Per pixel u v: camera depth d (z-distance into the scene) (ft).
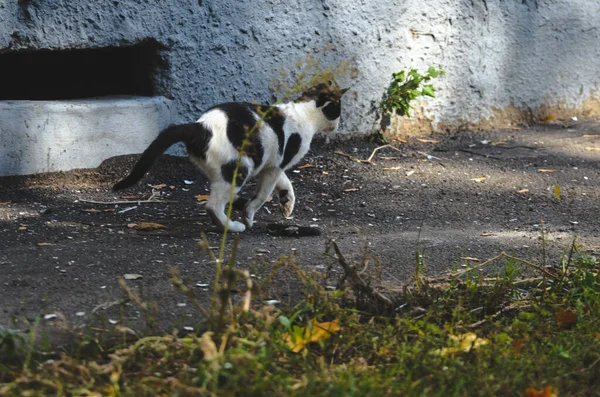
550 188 26.45
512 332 14.16
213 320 13.04
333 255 18.79
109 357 12.94
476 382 12.08
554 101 35.45
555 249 20.10
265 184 21.24
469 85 33.04
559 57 35.09
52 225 21.01
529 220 23.09
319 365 12.39
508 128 34.14
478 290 16.19
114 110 25.32
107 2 25.07
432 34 31.65
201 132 19.63
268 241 20.18
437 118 32.60
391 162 28.84
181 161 26.66
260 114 20.31
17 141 23.81
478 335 14.21
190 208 23.41
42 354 12.75
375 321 14.71
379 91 30.83
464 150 30.73
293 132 20.99
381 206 24.13
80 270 17.31
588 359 13.48
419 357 12.71
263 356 12.10
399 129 31.73
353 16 29.63
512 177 27.55
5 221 21.18
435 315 14.79
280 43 28.25
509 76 33.99
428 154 30.01
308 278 14.05
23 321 14.26
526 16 33.78
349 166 28.14
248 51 27.71
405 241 20.48
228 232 20.72
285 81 28.55
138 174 19.66
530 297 16.11
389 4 30.35
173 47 26.37
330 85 21.81
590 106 36.52
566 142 32.24
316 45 29.01
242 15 27.37
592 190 26.40
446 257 19.11
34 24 24.04
